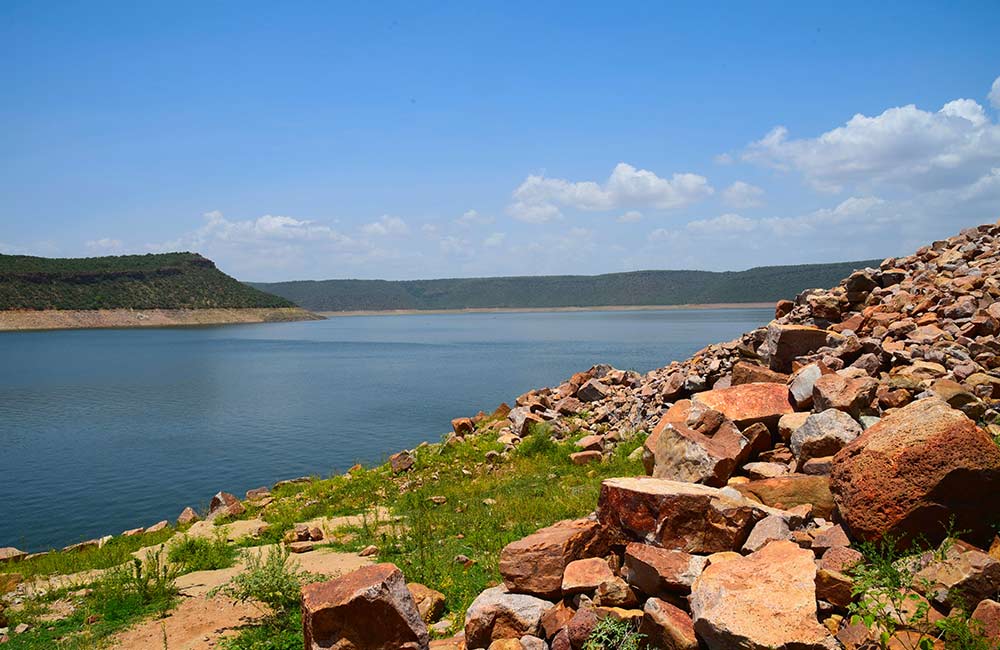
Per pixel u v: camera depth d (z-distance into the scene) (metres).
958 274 15.86
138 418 52.03
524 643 6.32
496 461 17.66
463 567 9.61
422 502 13.21
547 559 6.86
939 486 5.72
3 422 50.81
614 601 6.25
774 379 13.17
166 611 9.00
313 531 12.64
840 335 13.91
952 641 4.75
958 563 5.23
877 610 5.00
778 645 4.86
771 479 7.98
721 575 5.67
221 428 46.66
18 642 8.20
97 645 7.95
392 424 46.94
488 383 72.94
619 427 18.22
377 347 144.62
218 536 12.74
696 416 9.69
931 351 11.83
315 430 45.00
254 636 7.97
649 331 173.00
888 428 6.39
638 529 6.88
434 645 6.97
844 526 6.28
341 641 6.33
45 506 27.30
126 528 24.28
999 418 9.17
